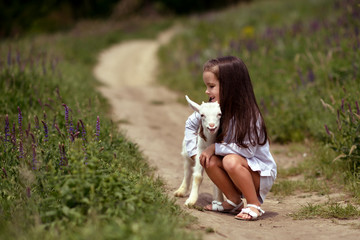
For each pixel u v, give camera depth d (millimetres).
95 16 42500
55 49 19531
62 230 3375
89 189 3760
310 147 7875
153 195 4105
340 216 4633
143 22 36844
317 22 15594
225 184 4770
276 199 5738
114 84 17859
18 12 35875
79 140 4293
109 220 3516
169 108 12617
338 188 5879
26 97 7836
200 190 5984
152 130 9469
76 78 12594
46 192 4156
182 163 7238
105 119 7539
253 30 21016
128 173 4672
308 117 8820
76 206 3688
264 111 9266
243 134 4535
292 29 15750
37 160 4426
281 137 8859
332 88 8953
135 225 3123
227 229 4105
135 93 15109
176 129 10000
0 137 5082
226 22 26484
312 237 3953
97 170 4035
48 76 9641
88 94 10109
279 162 7566
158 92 15516
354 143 5945
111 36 29375
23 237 3266
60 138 5273
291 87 9930
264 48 13234
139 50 26297
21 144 4566
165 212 3912
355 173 5949
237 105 4586
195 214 4461
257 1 35500
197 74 16016
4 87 7980
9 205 4004
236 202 4867
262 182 4738
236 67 4648
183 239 3234
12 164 4734
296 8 26000
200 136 4727
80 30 32000
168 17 40438
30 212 3750
